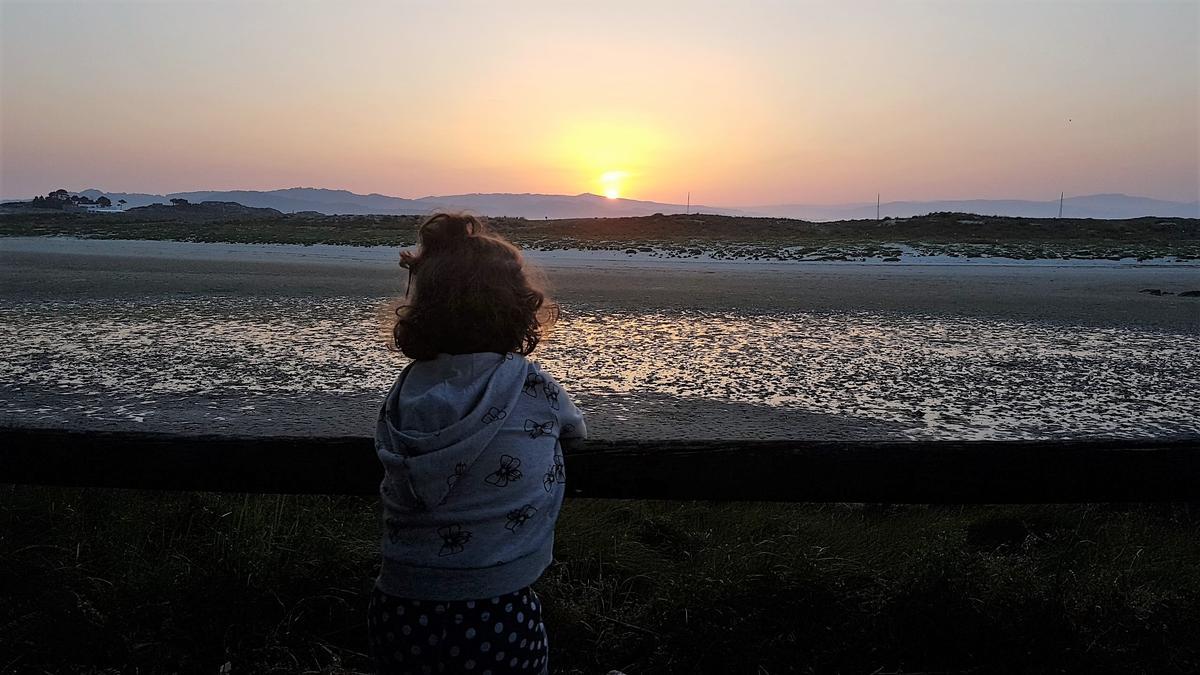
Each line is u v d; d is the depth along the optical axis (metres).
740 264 36.41
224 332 13.42
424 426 1.97
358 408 8.28
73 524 3.97
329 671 2.93
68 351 11.37
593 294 20.97
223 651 3.06
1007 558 3.99
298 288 21.19
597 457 2.86
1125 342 14.14
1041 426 8.34
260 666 2.98
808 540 4.27
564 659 3.11
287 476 2.93
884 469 2.88
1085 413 8.95
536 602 2.05
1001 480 2.90
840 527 4.66
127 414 7.92
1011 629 3.16
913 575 3.47
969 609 3.24
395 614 1.98
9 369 10.05
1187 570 4.14
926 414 8.72
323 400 8.63
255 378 9.72
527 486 1.98
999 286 25.84
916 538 4.47
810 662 3.11
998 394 9.76
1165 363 12.09
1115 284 27.22
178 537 3.96
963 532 4.93
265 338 12.79
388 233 58.66
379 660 2.04
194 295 19.12
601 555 3.88
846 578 3.56
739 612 3.27
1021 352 12.86
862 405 9.03
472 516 1.93
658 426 7.86
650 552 4.09
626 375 10.30
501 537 1.95
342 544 3.71
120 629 3.14
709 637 3.13
